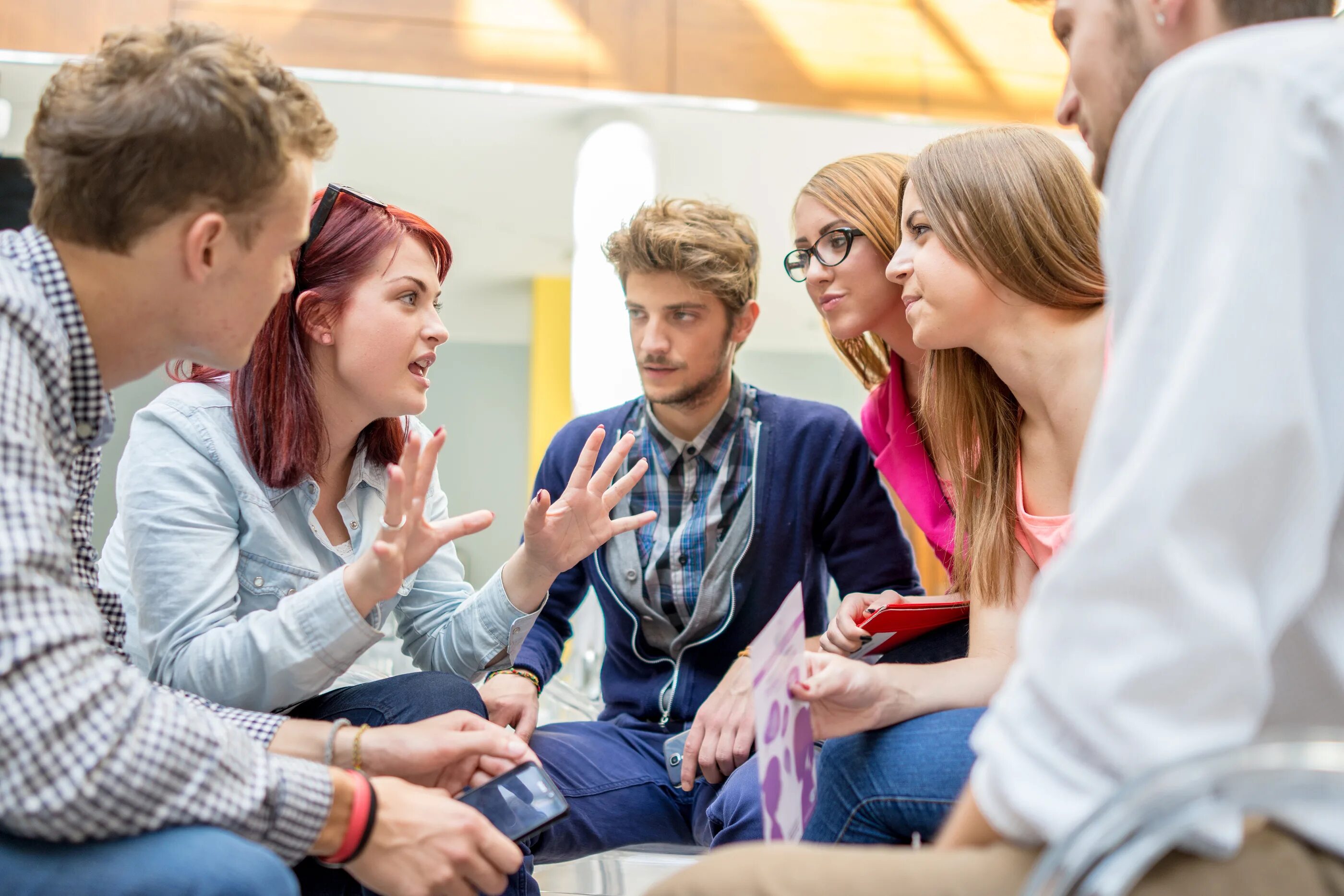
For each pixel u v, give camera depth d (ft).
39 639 2.71
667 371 6.08
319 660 3.98
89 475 3.48
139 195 3.17
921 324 4.46
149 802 2.83
